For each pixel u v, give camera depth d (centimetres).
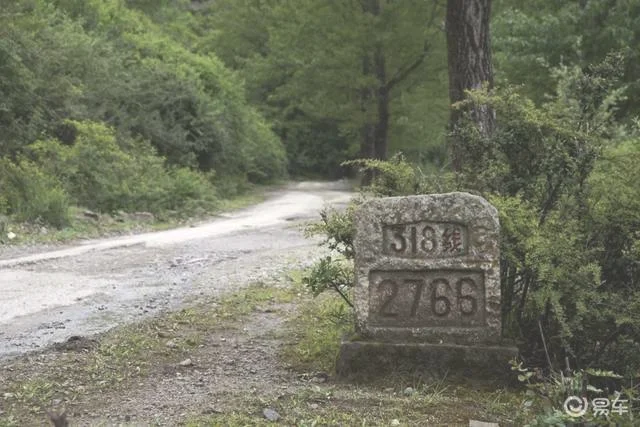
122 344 554
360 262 460
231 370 490
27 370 489
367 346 450
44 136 1706
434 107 2791
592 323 443
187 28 4759
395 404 411
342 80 2702
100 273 922
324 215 523
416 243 454
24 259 1034
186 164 2372
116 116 2106
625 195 454
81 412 407
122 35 2647
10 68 1656
